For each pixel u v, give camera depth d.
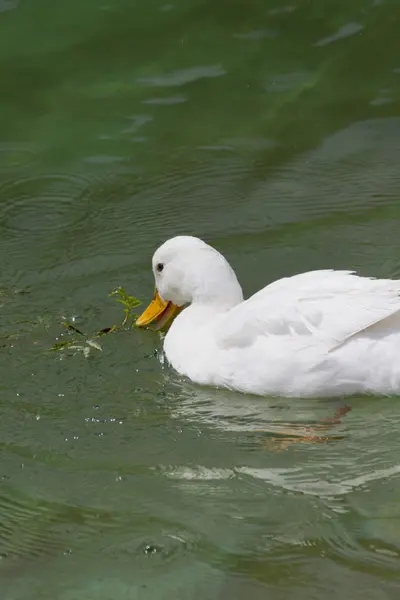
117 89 16.25
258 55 16.72
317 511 8.51
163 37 17.17
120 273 12.69
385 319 9.78
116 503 8.77
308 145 14.98
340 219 13.29
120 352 11.20
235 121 15.52
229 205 13.82
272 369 9.95
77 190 14.39
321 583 7.76
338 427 9.66
